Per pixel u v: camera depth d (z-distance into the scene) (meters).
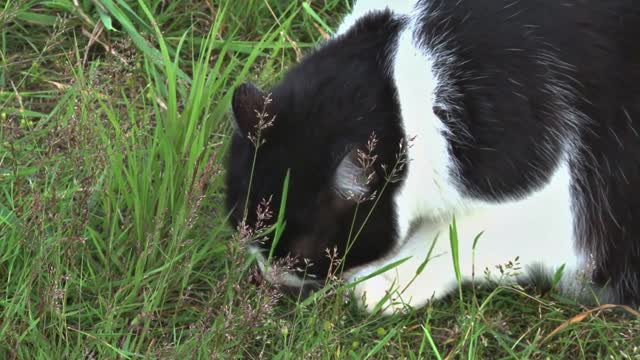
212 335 3.24
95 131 3.69
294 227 3.27
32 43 4.50
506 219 3.45
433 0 3.42
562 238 3.52
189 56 4.56
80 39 4.55
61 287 3.41
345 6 4.68
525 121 3.29
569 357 3.51
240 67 4.40
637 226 3.50
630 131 3.39
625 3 3.38
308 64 3.41
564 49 3.33
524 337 3.56
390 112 3.27
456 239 3.38
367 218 3.33
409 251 3.54
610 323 3.55
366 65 3.35
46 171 3.65
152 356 3.21
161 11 4.69
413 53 3.34
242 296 3.40
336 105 3.25
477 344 3.44
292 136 3.21
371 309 3.59
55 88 4.30
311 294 3.50
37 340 3.25
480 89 3.29
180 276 3.50
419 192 3.37
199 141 3.67
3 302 3.35
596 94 3.35
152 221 3.62
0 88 4.29
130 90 4.27
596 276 3.61
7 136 3.82
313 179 3.21
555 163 3.36
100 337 3.27
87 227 3.54
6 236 3.52
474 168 3.32
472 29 3.34
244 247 3.36
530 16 3.34
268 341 3.37
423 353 3.47
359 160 3.18
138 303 3.42
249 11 4.62
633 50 3.36
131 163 3.63
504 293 3.68
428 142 3.29
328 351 3.27
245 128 3.21
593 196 3.45
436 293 3.64
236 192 3.32
